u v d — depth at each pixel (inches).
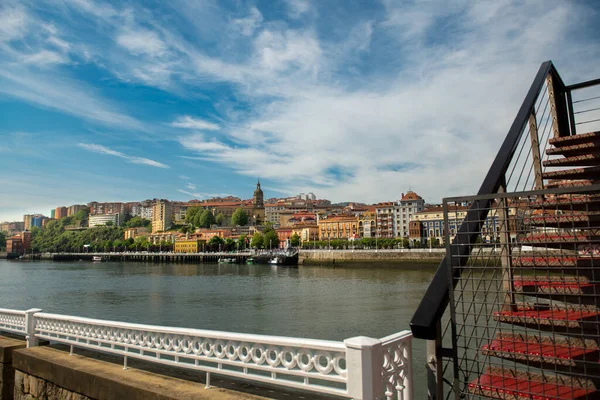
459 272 179.8
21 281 3088.1
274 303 1637.6
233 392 249.9
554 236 201.8
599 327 171.8
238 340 242.1
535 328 188.4
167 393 248.8
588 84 299.3
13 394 370.3
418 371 653.3
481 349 186.2
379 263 4247.0
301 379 584.7
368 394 184.9
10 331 411.2
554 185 249.6
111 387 277.0
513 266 195.0
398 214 6250.0
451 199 180.7
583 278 197.8
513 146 196.4
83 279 3265.3
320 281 2684.5
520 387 180.2
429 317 168.2
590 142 259.6
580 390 176.4
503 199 196.4
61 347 376.8
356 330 1079.0
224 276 3420.3
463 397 186.5
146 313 1460.4
